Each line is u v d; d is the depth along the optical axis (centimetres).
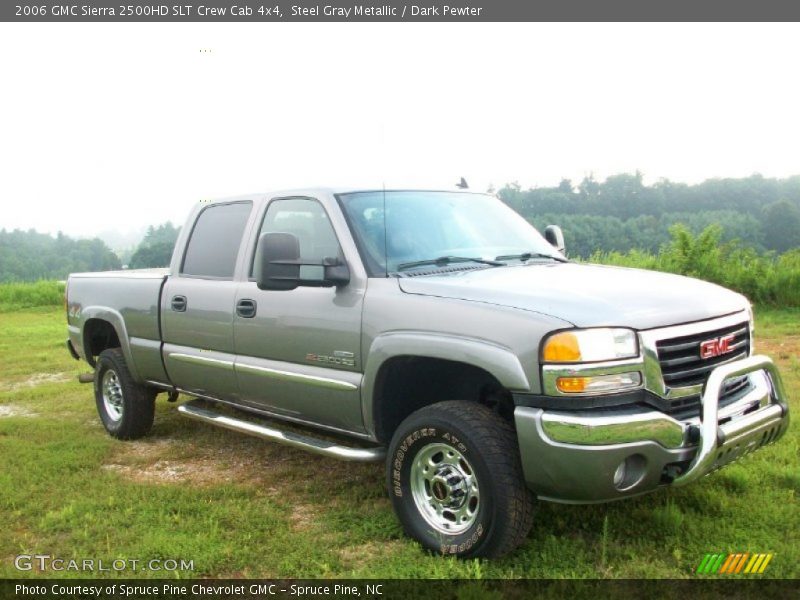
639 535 379
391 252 423
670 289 374
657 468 329
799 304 1228
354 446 527
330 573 361
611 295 354
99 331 658
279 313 452
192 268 540
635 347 331
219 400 527
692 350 349
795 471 448
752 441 357
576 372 322
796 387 679
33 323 1638
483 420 350
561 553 358
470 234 464
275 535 406
